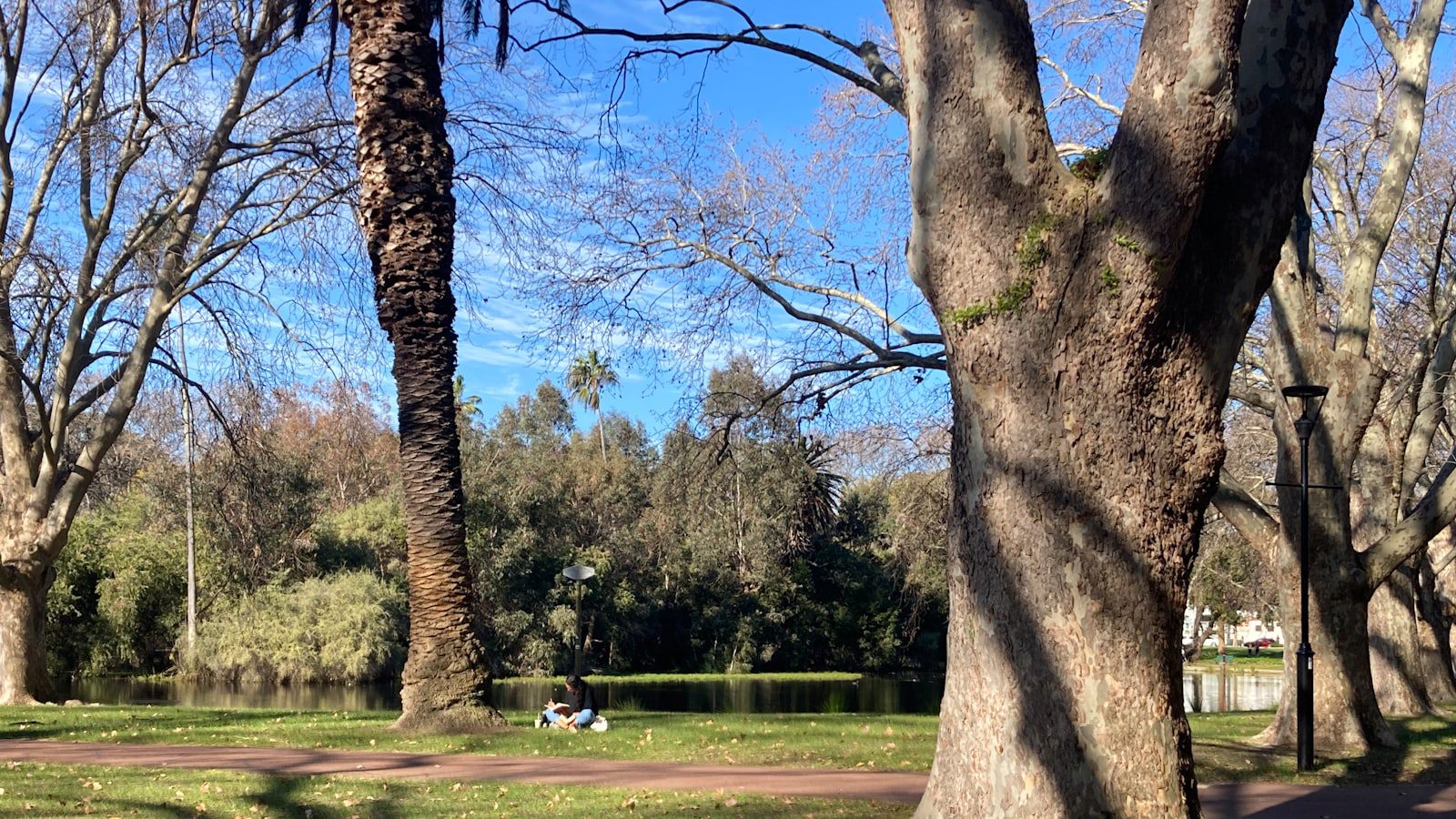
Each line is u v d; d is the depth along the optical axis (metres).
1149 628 5.91
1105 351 5.91
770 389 19.47
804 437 20.47
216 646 39.12
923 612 48.59
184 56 20.59
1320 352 15.67
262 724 15.98
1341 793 11.34
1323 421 15.62
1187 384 6.07
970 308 6.09
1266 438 29.00
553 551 51.12
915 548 30.05
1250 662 78.19
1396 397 21.75
